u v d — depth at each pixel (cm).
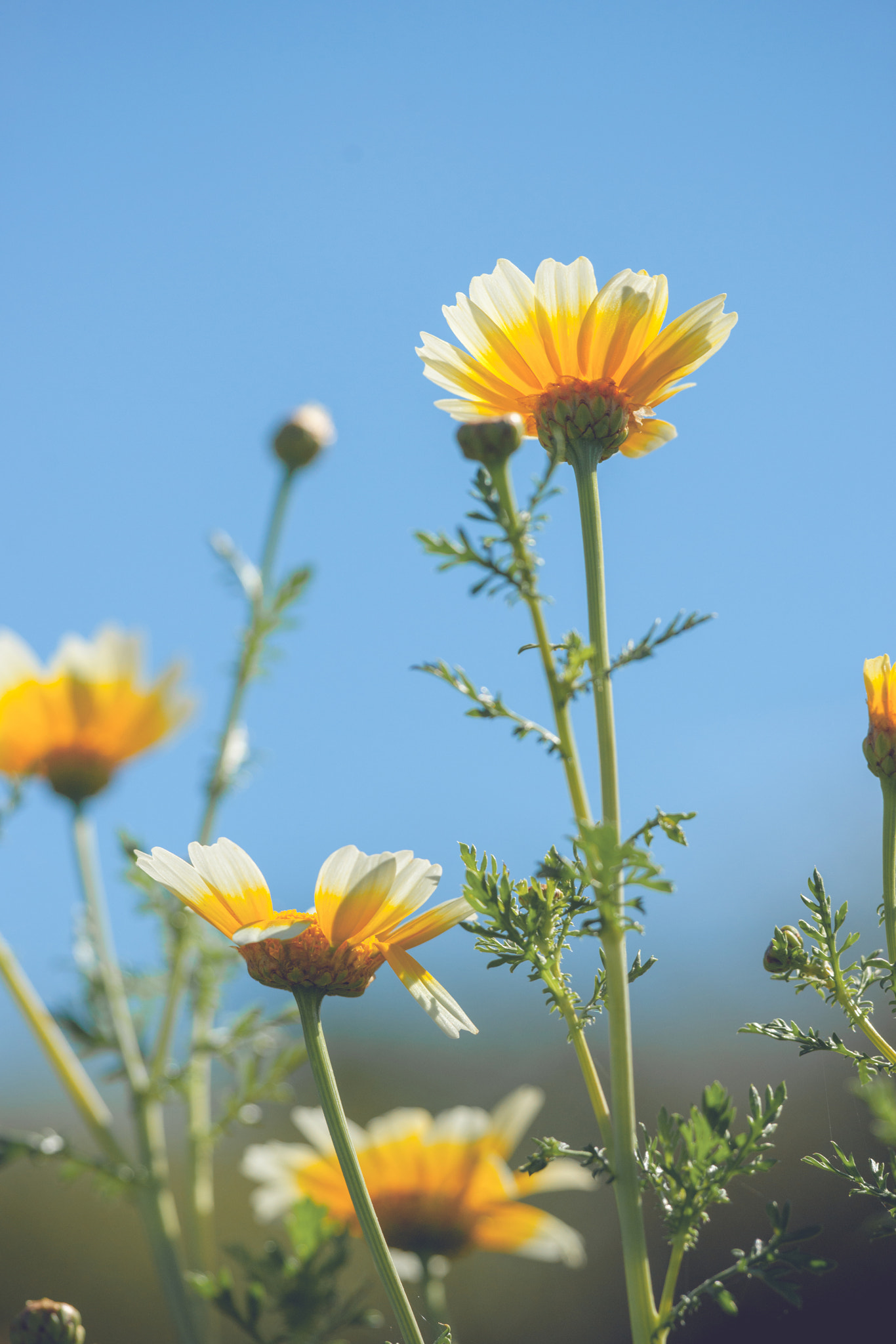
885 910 52
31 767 70
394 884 50
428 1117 64
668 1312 48
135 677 73
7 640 71
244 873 51
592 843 47
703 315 52
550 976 50
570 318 52
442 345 53
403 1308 49
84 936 70
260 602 77
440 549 50
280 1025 70
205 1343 66
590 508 52
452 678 50
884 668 52
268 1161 64
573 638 50
